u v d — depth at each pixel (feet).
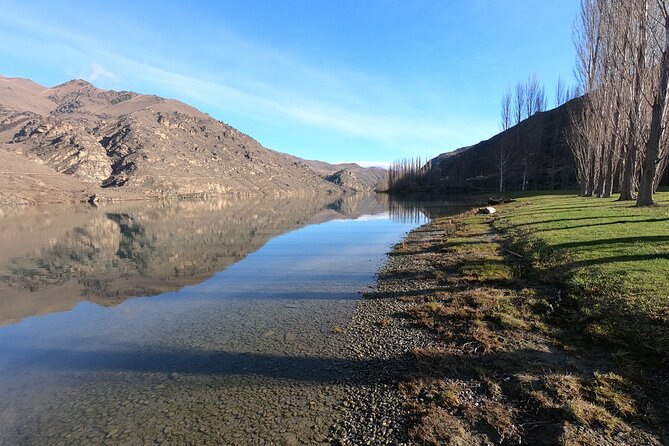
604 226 52.70
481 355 23.81
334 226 121.39
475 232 72.02
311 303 39.83
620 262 33.53
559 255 40.29
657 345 20.88
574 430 15.92
